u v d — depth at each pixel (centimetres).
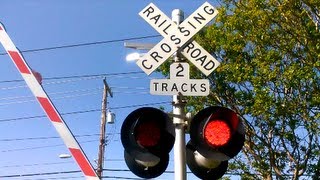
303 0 1270
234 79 1538
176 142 449
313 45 1338
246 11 1368
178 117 452
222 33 1498
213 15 505
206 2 507
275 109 1459
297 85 1420
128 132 420
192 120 425
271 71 1391
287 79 1367
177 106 470
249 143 1661
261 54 1439
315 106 1432
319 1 1243
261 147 1653
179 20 503
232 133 420
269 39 1392
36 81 382
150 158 418
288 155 1617
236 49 1461
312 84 1416
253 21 1366
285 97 1466
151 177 424
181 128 451
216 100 1652
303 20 1329
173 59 499
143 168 424
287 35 1384
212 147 418
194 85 476
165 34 499
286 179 1627
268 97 1416
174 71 479
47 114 374
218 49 1542
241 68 1465
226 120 426
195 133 422
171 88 473
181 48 496
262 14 1334
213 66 493
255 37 1398
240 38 1457
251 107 1512
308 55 1382
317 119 1420
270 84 1455
